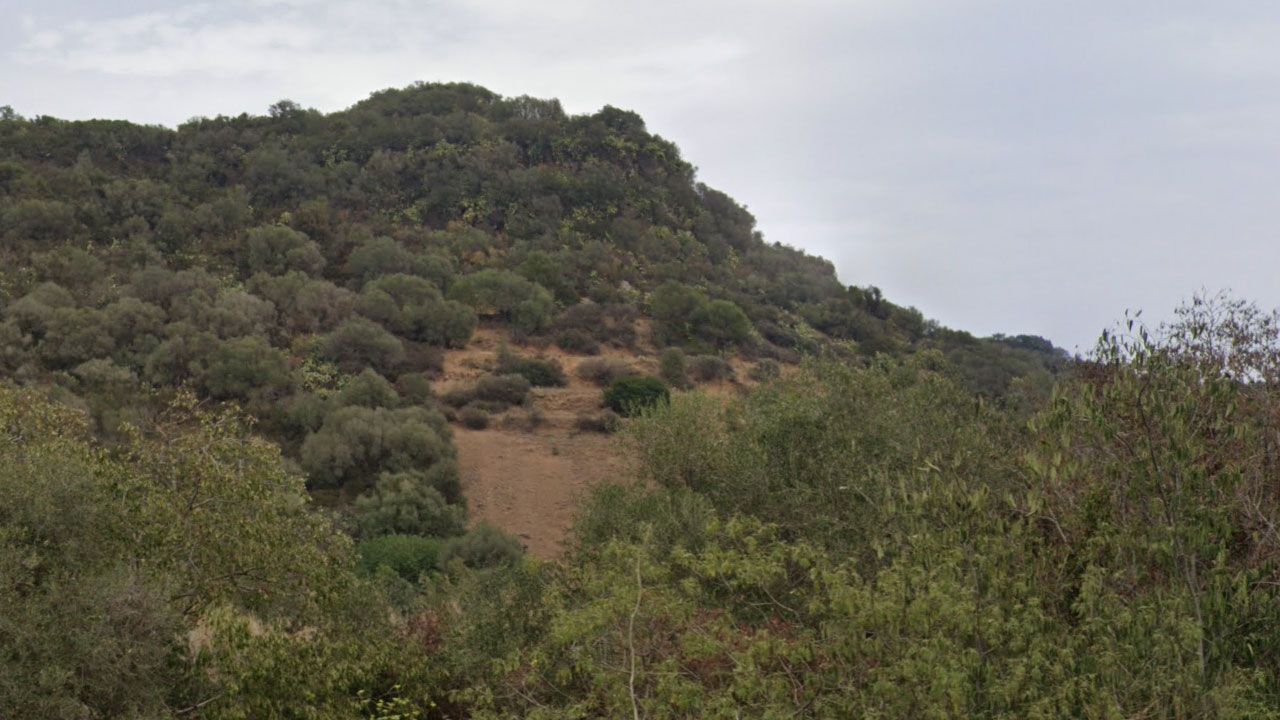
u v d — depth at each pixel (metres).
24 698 7.95
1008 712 6.30
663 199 84.38
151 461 11.09
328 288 53.53
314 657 10.42
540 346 56.25
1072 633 7.06
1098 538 7.56
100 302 45.69
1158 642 6.49
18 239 52.91
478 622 11.24
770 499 13.02
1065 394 8.31
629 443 18.91
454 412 46.19
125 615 8.71
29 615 8.26
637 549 8.45
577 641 9.11
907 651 6.38
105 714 8.64
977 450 10.89
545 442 44.25
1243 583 7.06
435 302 54.97
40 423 11.69
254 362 42.62
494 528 29.14
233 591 10.86
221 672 9.62
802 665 7.47
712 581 9.18
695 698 7.32
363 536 31.88
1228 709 6.00
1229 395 8.11
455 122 86.00
